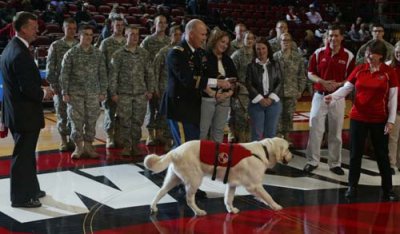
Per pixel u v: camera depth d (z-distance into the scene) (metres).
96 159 7.60
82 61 7.29
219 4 19.47
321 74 6.87
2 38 13.34
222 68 6.00
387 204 5.89
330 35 6.72
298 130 10.03
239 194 6.14
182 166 5.17
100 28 14.84
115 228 5.08
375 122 5.91
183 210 5.61
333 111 6.93
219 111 6.07
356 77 5.96
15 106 5.39
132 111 7.64
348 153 8.29
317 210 5.67
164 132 8.06
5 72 5.37
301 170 7.27
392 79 5.77
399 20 20.72
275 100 6.83
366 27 18.72
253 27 18.58
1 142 8.64
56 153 7.91
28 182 5.60
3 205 5.70
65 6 15.60
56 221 5.25
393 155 7.06
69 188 6.30
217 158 5.16
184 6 18.48
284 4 20.78
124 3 17.72
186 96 5.63
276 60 7.35
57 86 7.70
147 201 5.88
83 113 7.41
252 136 6.98
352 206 5.81
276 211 5.61
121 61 7.52
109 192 6.18
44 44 13.38
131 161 7.52
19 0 14.95
